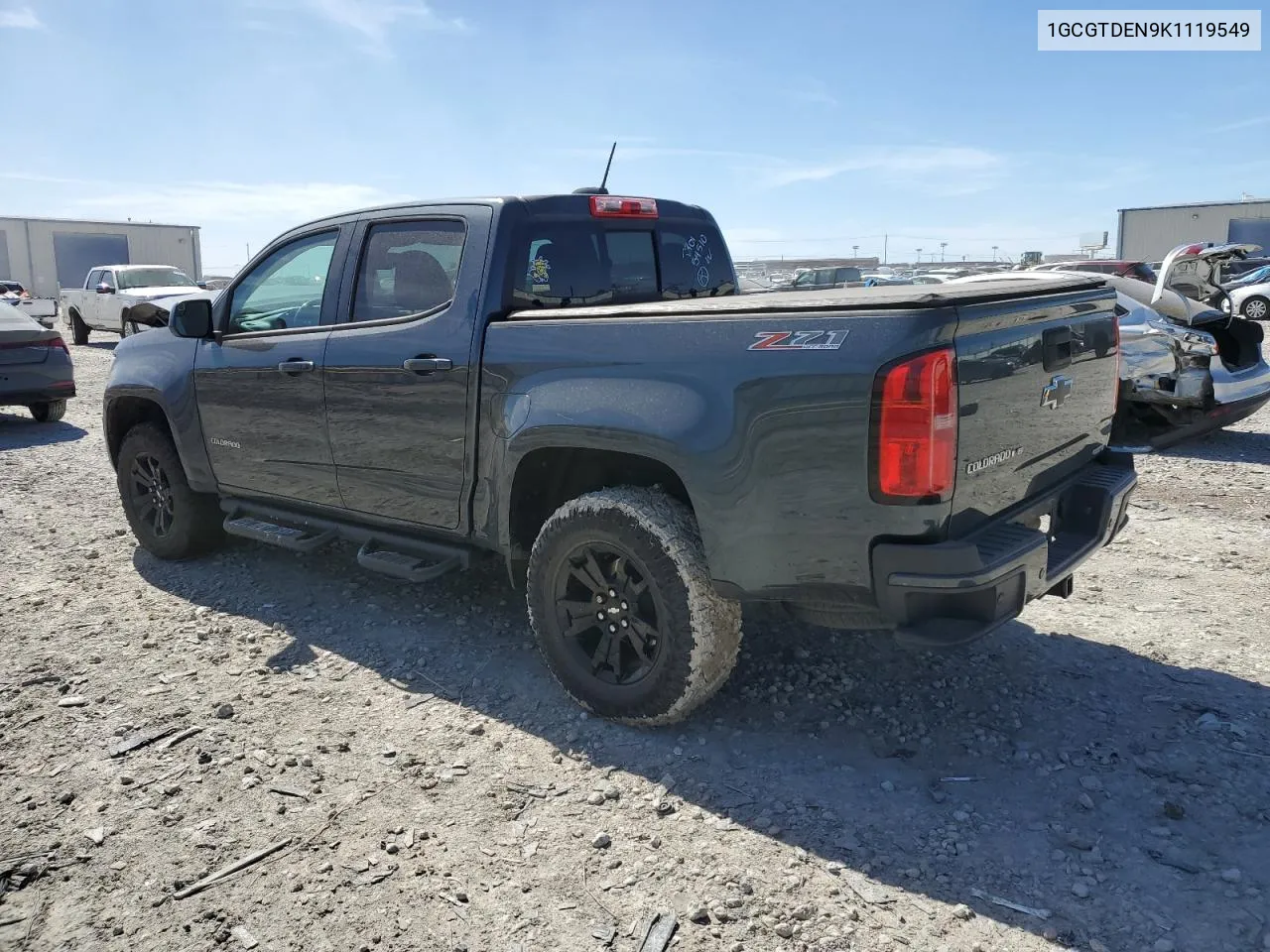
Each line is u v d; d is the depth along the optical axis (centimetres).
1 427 1081
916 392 265
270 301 463
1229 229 4950
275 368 441
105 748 334
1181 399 742
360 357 405
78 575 522
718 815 289
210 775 315
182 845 278
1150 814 284
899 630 283
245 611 464
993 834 276
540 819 289
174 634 437
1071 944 232
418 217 400
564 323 342
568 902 252
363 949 236
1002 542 288
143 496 552
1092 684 369
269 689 379
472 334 368
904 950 232
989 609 277
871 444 272
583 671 349
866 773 311
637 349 321
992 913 244
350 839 280
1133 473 364
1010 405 299
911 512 272
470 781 310
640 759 322
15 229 5312
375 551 418
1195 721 338
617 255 426
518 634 431
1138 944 231
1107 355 365
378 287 413
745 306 300
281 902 253
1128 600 458
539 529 379
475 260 375
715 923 243
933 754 321
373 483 413
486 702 366
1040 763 314
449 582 497
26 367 1022
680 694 323
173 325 469
